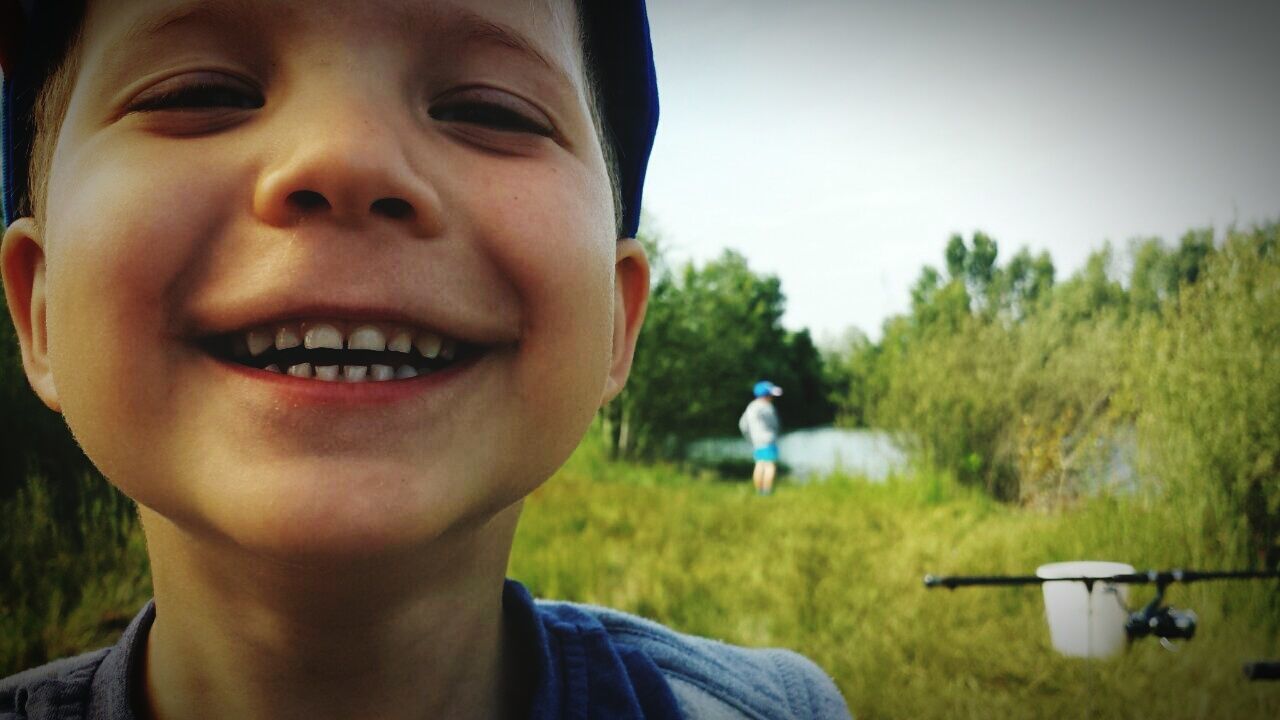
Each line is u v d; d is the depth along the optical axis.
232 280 0.15
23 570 1.06
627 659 0.24
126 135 0.15
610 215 0.20
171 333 0.15
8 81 0.21
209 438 0.15
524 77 0.18
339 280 0.15
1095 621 1.01
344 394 0.15
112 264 0.15
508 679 0.22
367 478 0.15
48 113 0.19
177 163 0.15
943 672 1.01
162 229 0.15
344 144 0.15
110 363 0.15
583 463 3.23
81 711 0.20
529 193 0.17
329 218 0.15
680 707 0.24
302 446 0.15
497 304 0.17
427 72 0.16
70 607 1.03
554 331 0.17
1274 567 1.34
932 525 1.83
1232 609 1.18
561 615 0.26
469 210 0.16
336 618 0.17
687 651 0.27
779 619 1.17
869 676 0.98
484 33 0.17
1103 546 1.50
